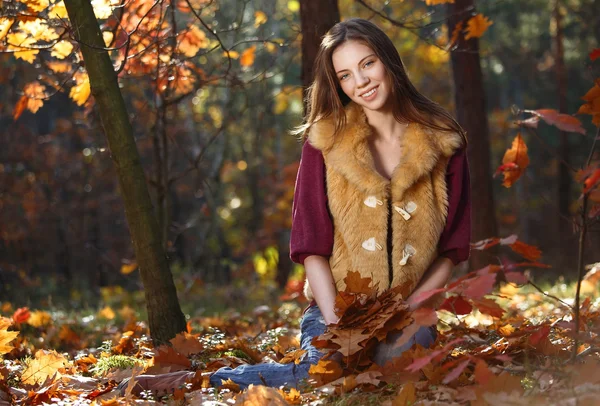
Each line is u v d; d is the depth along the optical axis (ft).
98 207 67.77
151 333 15.34
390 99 12.03
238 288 43.47
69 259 64.80
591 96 10.19
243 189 84.84
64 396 11.50
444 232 11.94
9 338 12.24
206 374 11.84
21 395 11.50
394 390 10.32
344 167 11.57
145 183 15.20
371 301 10.85
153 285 15.15
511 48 86.58
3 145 63.00
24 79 50.06
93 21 14.89
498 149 91.91
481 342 10.34
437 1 21.21
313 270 11.74
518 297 22.52
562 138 75.10
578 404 8.47
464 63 30.83
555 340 12.67
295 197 12.16
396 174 11.49
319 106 12.13
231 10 57.36
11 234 58.39
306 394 10.23
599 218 9.51
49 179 64.08
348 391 10.21
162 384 11.47
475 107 31.07
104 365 13.78
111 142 14.96
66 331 19.25
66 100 66.90
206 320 21.79
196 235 77.10
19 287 50.24
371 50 11.69
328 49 11.84
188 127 62.08
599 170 9.00
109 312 26.91
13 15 15.49
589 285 25.16
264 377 11.18
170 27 20.33
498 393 9.20
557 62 71.72
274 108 76.18
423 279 11.74
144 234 15.10
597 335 11.50
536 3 77.00
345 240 11.60
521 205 97.71
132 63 19.16
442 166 11.90
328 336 10.52
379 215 11.47
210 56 32.12
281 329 17.74
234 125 69.31
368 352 11.03
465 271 31.99
